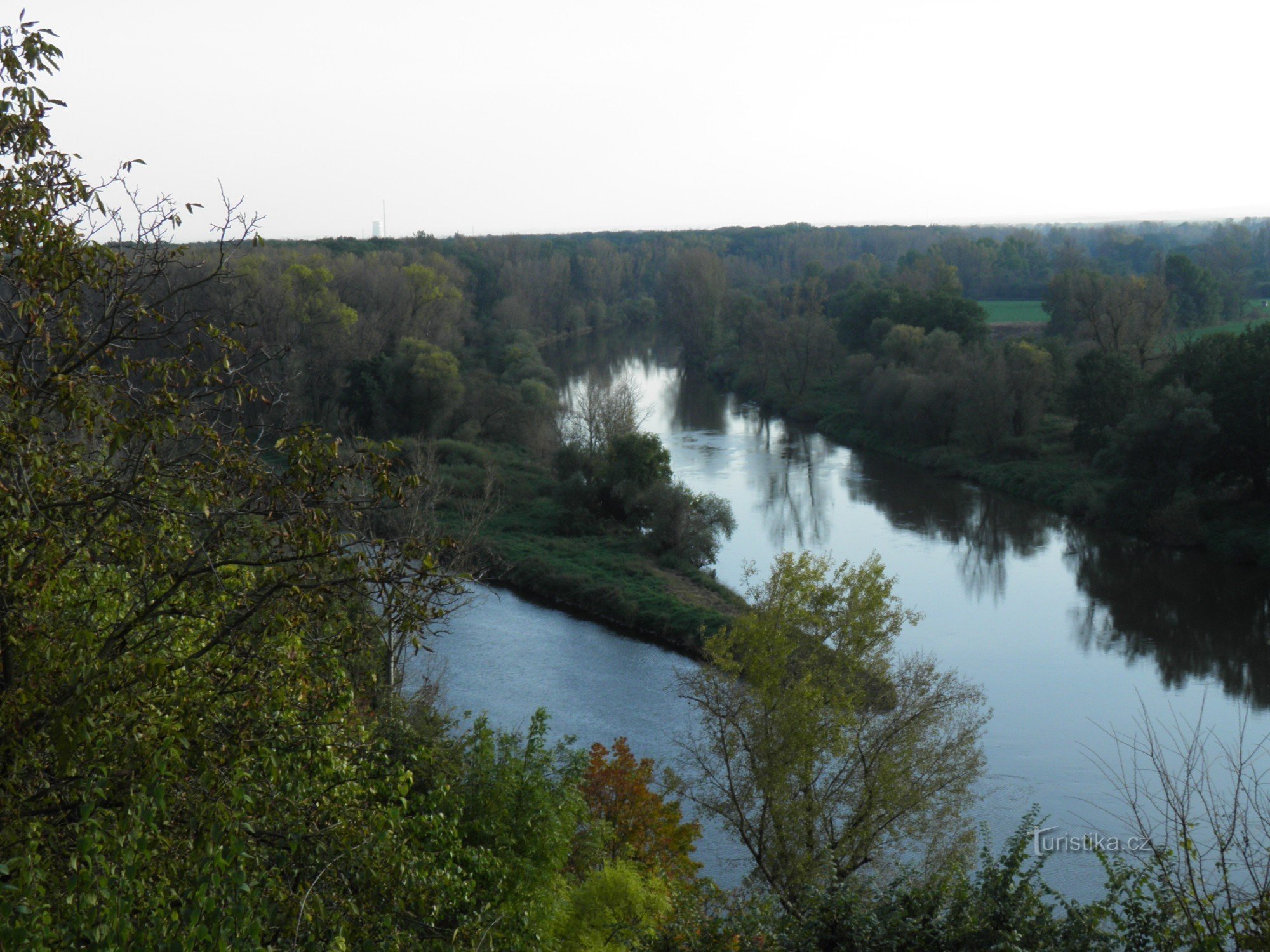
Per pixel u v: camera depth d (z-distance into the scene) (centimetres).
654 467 5956
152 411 920
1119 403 6912
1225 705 3625
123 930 722
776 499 6762
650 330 16162
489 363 9831
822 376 10919
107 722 824
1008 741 3388
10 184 889
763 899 2105
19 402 842
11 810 766
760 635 2670
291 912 915
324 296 7550
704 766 2728
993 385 7512
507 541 5575
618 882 1825
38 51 879
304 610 948
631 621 4647
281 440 916
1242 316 13425
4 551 822
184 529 970
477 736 1953
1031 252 19375
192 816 841
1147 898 1178
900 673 2672
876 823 2523
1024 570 5306
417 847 1138
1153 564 5350
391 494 942
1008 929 1238
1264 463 5841
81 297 942
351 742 1079
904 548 5709
